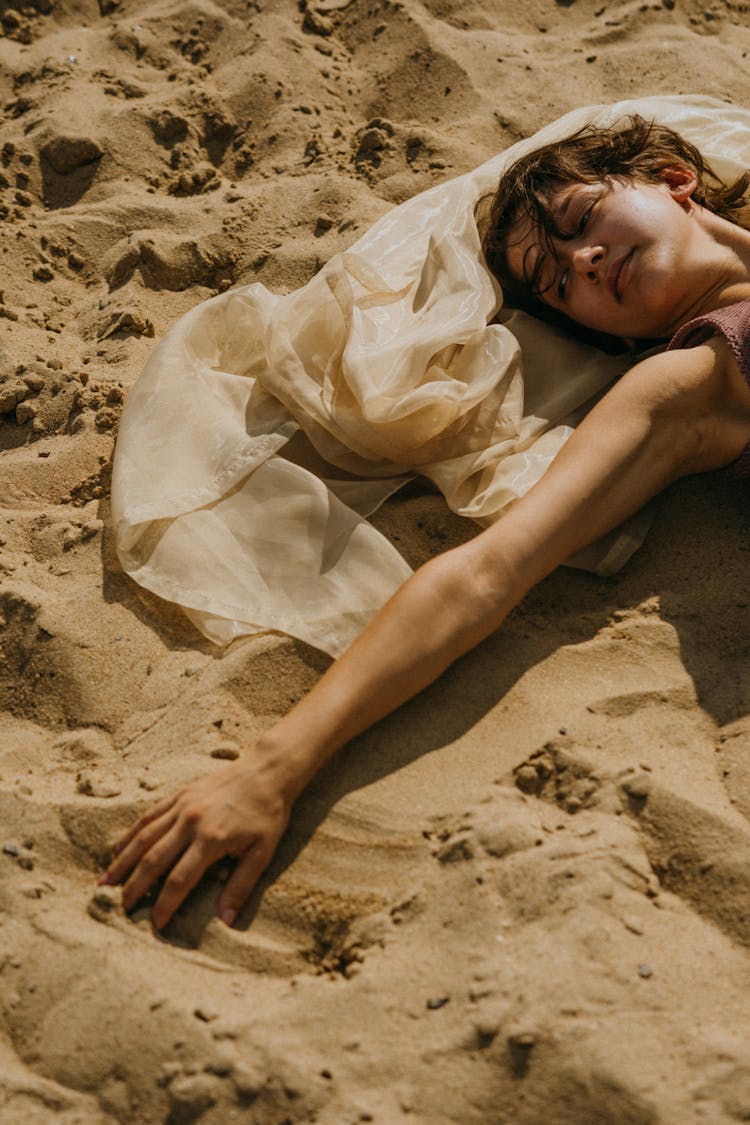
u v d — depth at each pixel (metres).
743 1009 1.55
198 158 3.58
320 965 1.70
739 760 1.86
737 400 2.26
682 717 1.95
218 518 2.31
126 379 2.77
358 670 1.93
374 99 3.71
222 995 1.63
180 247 3.17
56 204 3.48
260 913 1.76
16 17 4.11
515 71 3.69
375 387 2.37
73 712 2.10
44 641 2.18
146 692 2.10
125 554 2.29
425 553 2.32
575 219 2.51
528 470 2.34
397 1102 1.49
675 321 2.51
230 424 2.45
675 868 1.73
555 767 1.87
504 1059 1.50
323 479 2.49
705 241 2.50
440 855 1.76
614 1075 1.47
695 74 3.63
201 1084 1.50
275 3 4.00
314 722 1.88
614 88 3.64
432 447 2.42
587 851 1.71
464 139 3.46
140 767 1.96
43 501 2.53
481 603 2.00
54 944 1.68
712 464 2.29
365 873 1.78
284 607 2.17
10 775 1.97
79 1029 1.58
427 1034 1.54
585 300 2.52
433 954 1.64
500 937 1.63
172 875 1.75
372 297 2.64
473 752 1.92
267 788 1.83
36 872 1.79
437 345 2.41
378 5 3.93
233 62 3.84
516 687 2.02
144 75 3.85
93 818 1.85
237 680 2.06
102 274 3.21
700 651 2.06
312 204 3.29
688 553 2.23
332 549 2.24
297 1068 1.51
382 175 3.38
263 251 3.17
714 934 1.65
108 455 2.59
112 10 4.14
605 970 1.58
